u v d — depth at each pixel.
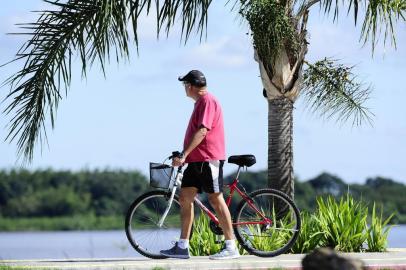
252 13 34.78
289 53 37.03
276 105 37.47
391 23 37.84
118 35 33.12
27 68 34.41
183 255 28.61
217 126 28.08
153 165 29.05
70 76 34.56
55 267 26.84
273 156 37.59
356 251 35.34
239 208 30.28
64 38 34.16
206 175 27.97
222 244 30.58
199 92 27.94
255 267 27.28
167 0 32.84
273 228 30.56
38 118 34.94
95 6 33.81
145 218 29.20
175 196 29.11
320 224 35.41
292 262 28.41
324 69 41.38
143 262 28.33
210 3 32.94
